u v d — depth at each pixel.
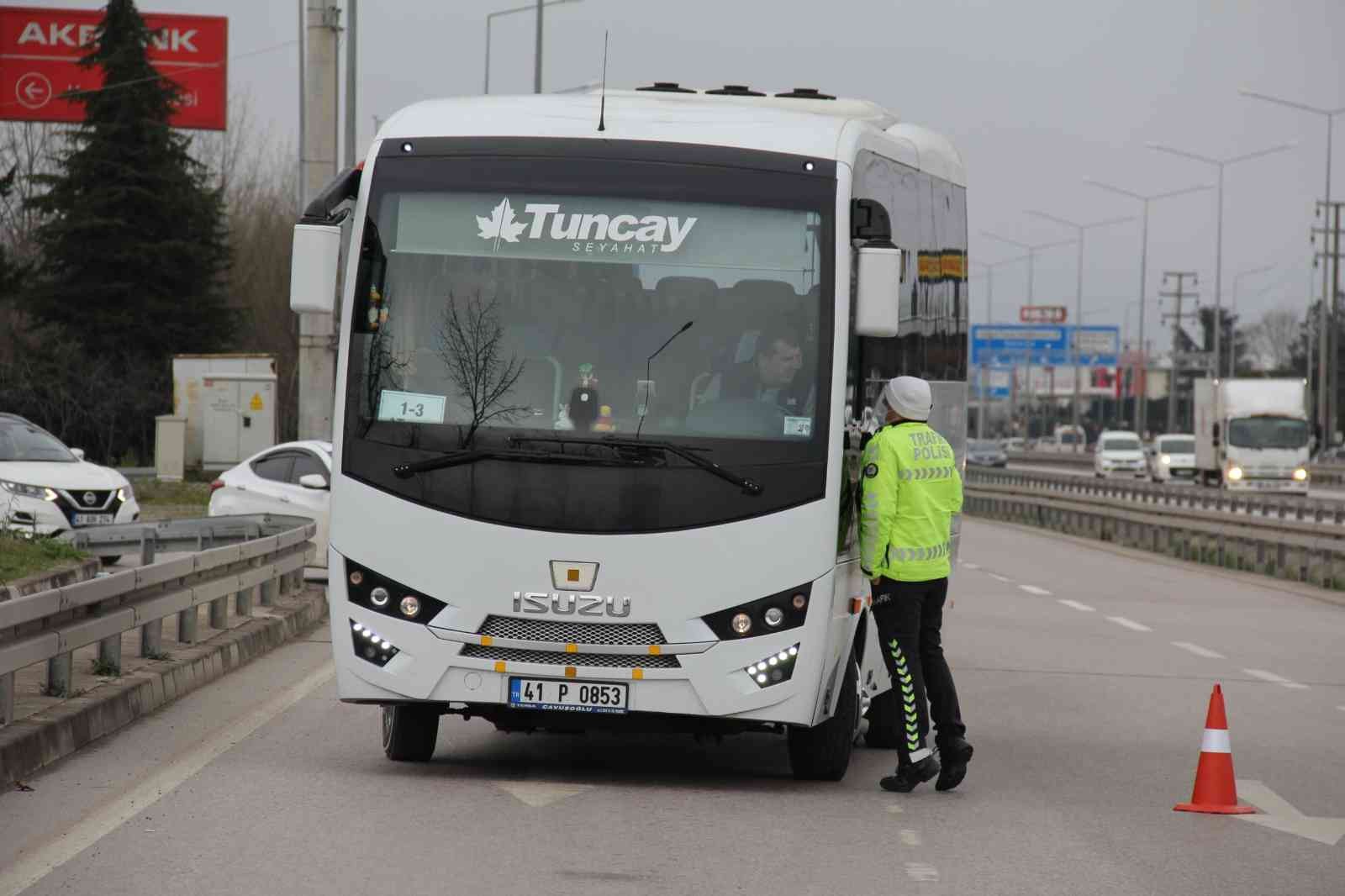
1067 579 52.75
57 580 31.92
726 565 17.33
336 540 17.78
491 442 17.52
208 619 30.97
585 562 17.33
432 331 17.78
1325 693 28.17
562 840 15.30
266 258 130.62
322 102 45.31
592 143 18.11
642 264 17.80
